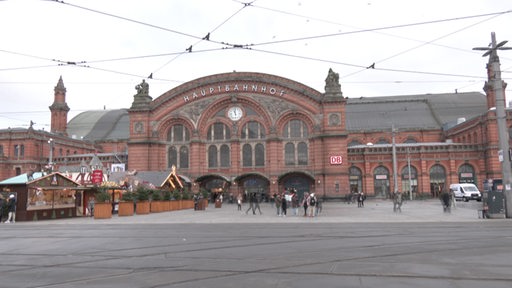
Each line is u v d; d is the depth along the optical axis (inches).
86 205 1551.4
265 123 2476.6
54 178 1359.5
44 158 3105.3
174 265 458.3
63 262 491.8
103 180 1609.3
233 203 2413.9
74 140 3462.1
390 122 3595.0
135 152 2508.6
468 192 2260.1
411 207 1729.8
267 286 354.9
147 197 1553.9
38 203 1317.7
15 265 478.9
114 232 835.4
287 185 2456.9
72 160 3107.8
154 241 671.1
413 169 2817.4
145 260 493.7
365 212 1407.5
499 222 959.0
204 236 729.6
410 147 2817.4
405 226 866.8
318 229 823.7
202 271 422.6
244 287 352.8
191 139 2507.4
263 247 581.0
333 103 2373.3
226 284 365.1
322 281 369.4
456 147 2758.4
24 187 1279.5
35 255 548.7
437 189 2765.7
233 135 2490.2
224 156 2511.1
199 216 1342.3
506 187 1082.7
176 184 2129.7
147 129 2527.1
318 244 599.8
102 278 398.6
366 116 3708.2
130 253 549.6
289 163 2439.7
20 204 1270.9
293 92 2449.6
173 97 2549.2
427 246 565.0
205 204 1878.7
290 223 995.9
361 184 2859.3
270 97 2479.1
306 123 2449.6
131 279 391.5
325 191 2327.8
